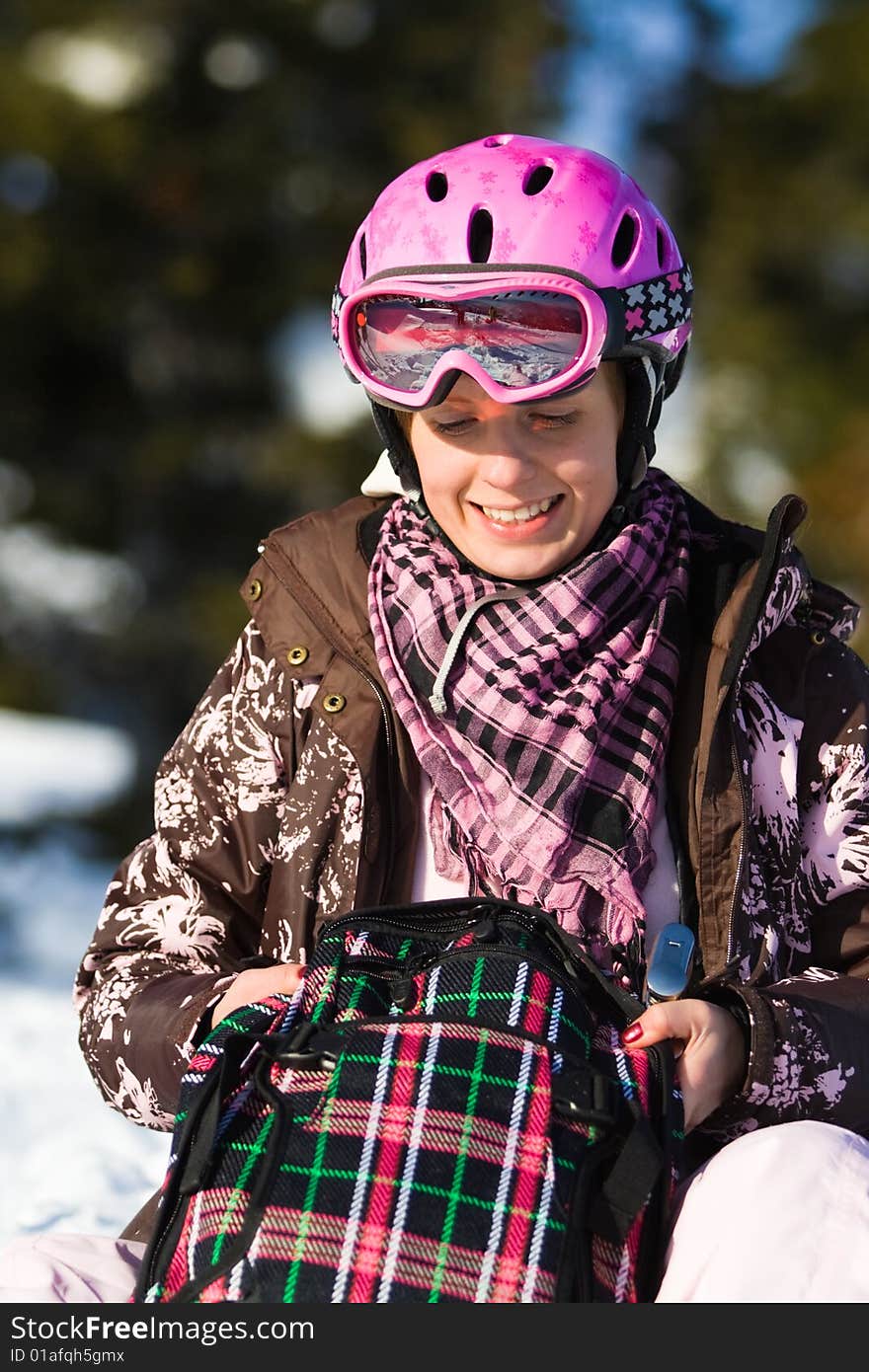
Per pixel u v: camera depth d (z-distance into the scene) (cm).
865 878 379
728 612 375
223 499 2647
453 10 2736
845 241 3186
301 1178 301
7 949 1609
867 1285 296
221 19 2609
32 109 2491
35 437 2595
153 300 2553
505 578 386
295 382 2711
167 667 2588
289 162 2591
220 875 398
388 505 412
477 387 365
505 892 369
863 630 2389
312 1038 321
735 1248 302
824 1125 321
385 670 380
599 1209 304
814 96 3356
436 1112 305
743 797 366
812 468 2817
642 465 392
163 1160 583
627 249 376
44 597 2603
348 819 381
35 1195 544
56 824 2475
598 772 371
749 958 367
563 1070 312
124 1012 375
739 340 3052
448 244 366
